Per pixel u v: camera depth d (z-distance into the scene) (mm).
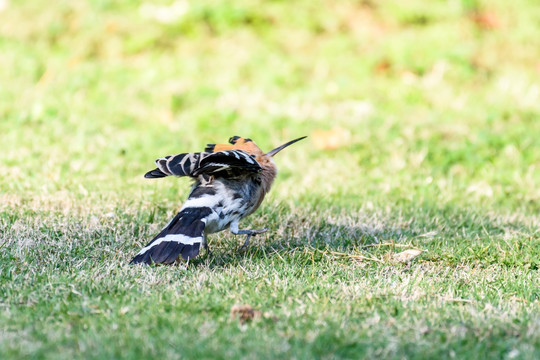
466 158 14391
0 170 12617
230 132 15289
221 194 9008
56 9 19422
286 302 7812
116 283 8133
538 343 6820
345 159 14320
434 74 18094
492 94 17516
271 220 11031
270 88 17266
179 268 8781
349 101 16797
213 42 18812
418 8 19672
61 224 10242
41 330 6852
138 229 10328
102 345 6492
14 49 18172
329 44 18781
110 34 18734
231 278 8477
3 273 8422
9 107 15633
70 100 16203
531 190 13305
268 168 9766
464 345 6840
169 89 16797
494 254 9805
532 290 8578
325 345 6672
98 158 13578
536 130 15609
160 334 6797
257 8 19438
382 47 18672
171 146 14438
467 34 19344
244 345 6605
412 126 15586
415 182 13367
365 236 10438
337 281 8680
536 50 19234
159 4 19516
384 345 6754
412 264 9492
